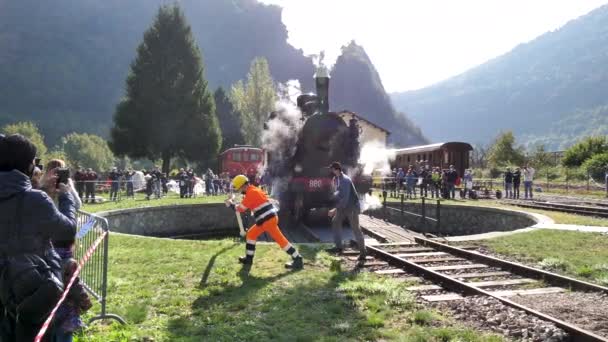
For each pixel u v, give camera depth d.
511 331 5.48
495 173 48.53
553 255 9.93
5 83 164.38
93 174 23.80
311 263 9.24
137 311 6.08
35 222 3.33
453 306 6.49
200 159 48.97
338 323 5.75
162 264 8.98
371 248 10.56
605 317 6.10
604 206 20.52
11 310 3.30
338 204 9.84
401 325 5.75
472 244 11.38
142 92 46.41
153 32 47.31
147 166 97.31
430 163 38.25
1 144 3.37
